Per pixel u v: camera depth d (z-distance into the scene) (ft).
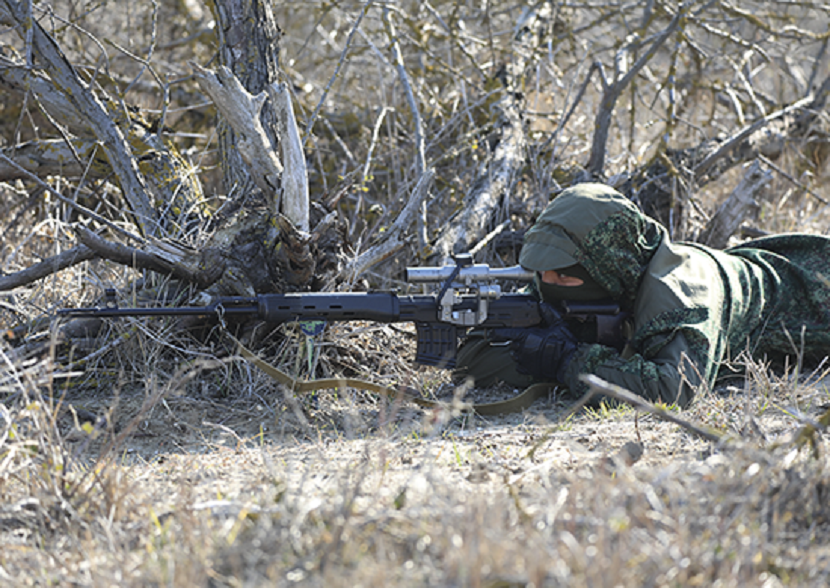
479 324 32.35
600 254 30.99
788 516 17.58
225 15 38.22
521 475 21.88
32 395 26.23
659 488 18.97
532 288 35.04
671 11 64.13
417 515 17.61
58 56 37.01
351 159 54.49
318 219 35.86
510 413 31.60
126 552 17.21
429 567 15.84
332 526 17.30
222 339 33.78
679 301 31.07
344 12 70.08
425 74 65.31
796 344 34.94
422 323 32.19
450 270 31.94
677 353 30.68
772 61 69.77
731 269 34.37
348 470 21.70
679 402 29.81
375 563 15.85
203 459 25.55
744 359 32.60
